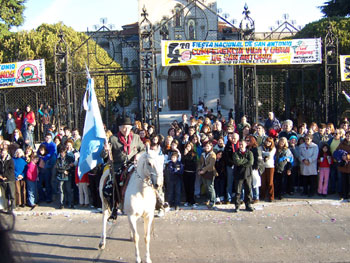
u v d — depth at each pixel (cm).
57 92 1431
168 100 3675
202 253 654
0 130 1647
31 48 2080
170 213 938
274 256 629
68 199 1022
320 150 1055
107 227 827
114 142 704
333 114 1484
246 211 930
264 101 1984
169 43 1341
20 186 1024
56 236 773
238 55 1355
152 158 588
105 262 627
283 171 1032
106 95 1518
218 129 1247
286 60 1366
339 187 1040
